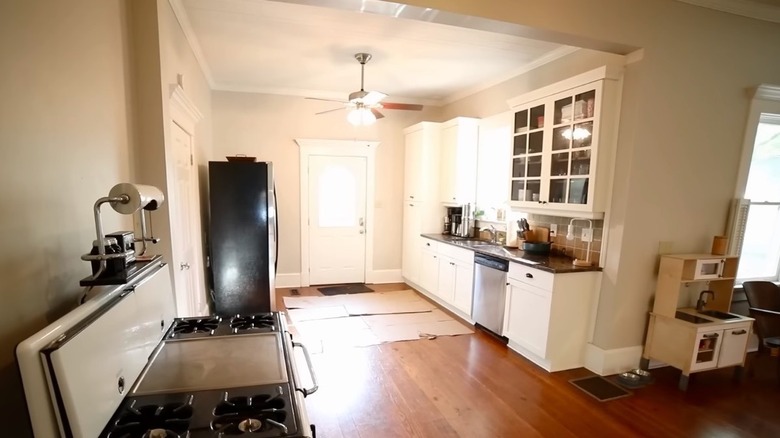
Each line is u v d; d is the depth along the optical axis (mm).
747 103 3006
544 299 2971
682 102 2777
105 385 926
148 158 1904
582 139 2957
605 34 2441
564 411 2426
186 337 1515
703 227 3029
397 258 5836
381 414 2359
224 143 4867
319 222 5434
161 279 1437
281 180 5172
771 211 3566
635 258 2861
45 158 1090
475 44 3301
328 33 3076
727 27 2824
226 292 3729
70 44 1229
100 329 927
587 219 3182
